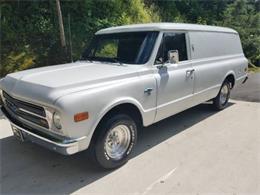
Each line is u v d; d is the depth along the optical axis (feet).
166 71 13.89
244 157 13.01
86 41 32.63
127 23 37.99
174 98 14.60
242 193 10.19
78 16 34.06
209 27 18.43
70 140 9.73
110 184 10.87
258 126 17.43
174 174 11.51
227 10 63.77
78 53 30.42
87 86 10.45
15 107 11.64
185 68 15.35
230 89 21.61
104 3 36.50
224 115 19.88
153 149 13.93
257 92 28.43
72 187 10.69
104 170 11.86
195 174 11.51
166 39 14.05
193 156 13.15
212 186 10.64
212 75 18.04
